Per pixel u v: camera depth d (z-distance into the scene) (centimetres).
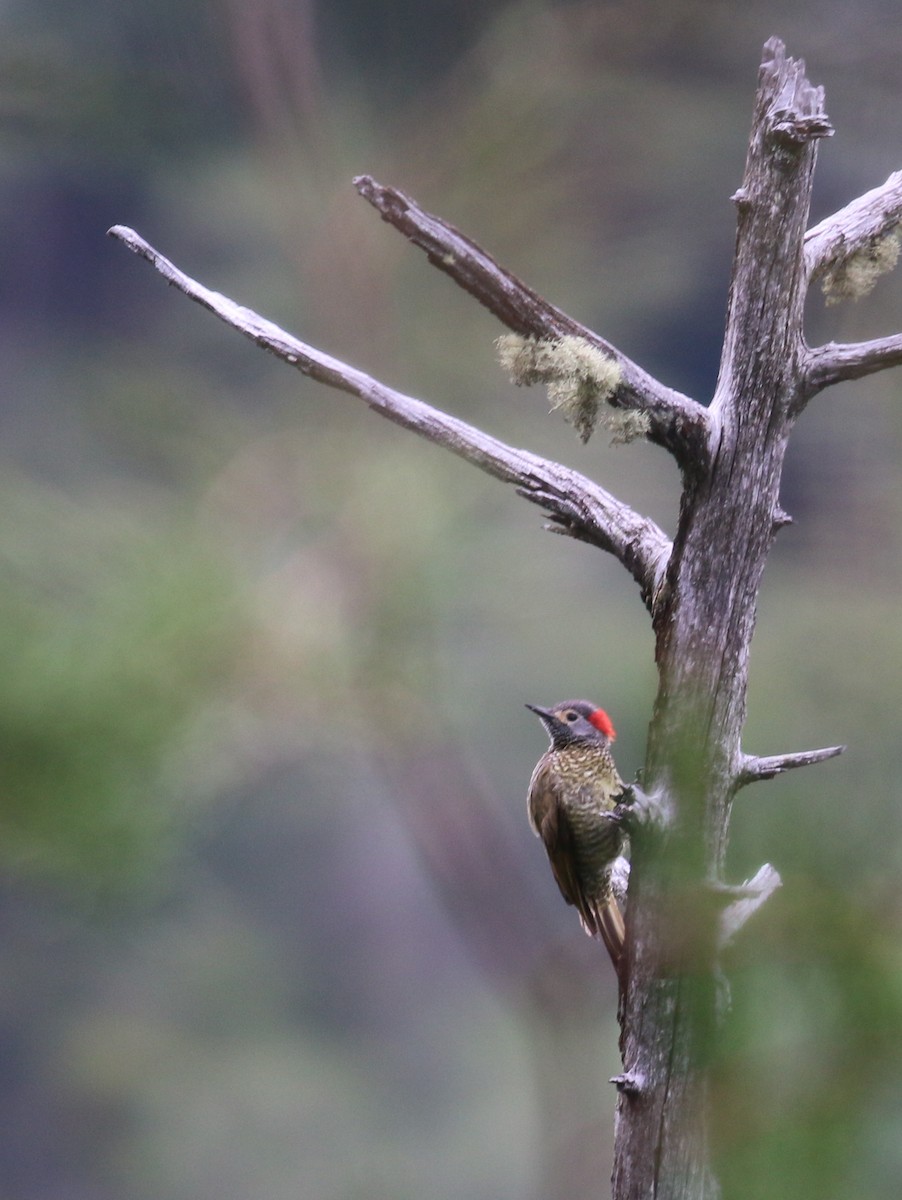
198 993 2594
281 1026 2714
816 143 388
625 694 1080
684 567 395
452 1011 2864
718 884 350
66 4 1113
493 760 1523
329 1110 2572
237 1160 2464
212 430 898
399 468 904
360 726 839
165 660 684
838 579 1026
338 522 871
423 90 1091
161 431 887
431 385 1012
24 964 2414
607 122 1116
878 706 587
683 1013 361
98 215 2284
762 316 391
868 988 247
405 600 854
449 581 869
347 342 998
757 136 389
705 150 1259
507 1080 2709
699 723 387
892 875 254
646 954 371
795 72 387
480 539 902
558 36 1088
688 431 391
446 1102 2689
